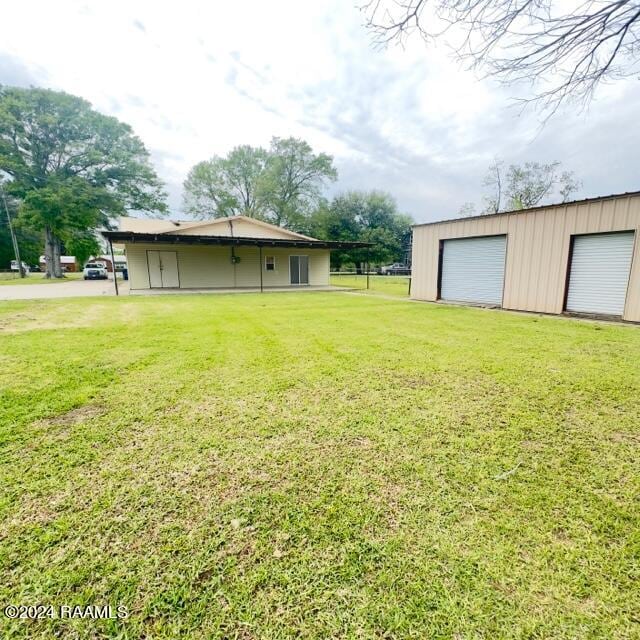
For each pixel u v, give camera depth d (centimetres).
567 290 767
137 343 477
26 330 566
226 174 3309
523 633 105
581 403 279
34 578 121
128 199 2658
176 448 208
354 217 3497
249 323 645
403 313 789
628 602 115
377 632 105
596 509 159
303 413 258
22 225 2481
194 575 124
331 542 138
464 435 227
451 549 135
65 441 215
